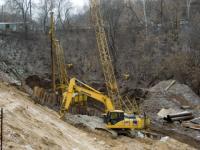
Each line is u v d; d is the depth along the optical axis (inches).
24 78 1946.4
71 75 2235.5
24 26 2625.5
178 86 1814.7
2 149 569.0
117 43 2546.8
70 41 2613.2
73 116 1268.5
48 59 2273.6
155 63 2295.8
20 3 2901.1
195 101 1697.8
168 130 1294.3
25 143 655.8
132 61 2400.3
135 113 1280.8
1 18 3208.7
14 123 754.8
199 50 2144.4
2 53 2150.6
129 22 2748.5
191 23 2444.6
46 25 2896.2
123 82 2222.0
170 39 2501.2
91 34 2620.6
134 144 1026.1
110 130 1138.0
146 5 3006.9
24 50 2303.2
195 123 1393.9
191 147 1103.6
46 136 786.8
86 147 871.7
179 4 2935.5
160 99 1710.1
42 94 1413.6
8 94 1178.6
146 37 2583.7
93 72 2283.5
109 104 1247.5
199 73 1957.4
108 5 2576.3
